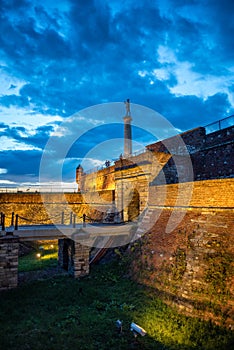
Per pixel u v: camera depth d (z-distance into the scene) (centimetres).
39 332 921
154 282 1270
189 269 1162
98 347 839
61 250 1791
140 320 1008
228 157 1934
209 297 1006
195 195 1428
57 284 1415
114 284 1409
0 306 1139
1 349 814
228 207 1218
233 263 1030
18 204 2691
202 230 1261
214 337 864
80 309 1122
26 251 2258
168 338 882
